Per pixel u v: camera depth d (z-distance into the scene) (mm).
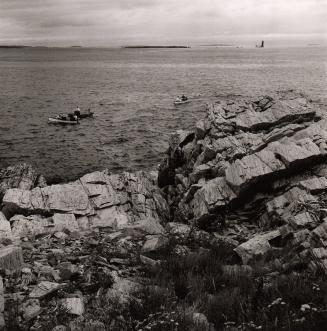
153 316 7180
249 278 8961
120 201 18969
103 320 7238
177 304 7809
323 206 13031
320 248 10000
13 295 8242
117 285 8867
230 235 14531
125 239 13094
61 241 13055
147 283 8961
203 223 15477
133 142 42031
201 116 56719
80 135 45656
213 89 90062
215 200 15523
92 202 18125
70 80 122000
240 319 7016
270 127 19859
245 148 18406
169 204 20531
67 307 7637
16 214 17172
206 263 10234
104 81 117438
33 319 7379
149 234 13773
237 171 15773
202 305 7668
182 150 22469
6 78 129375
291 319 6711
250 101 22719
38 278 9203
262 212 15211
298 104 20828
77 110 56469
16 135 45719
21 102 74312
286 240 12008
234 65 191125
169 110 62750
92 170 32844
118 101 74500
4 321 7105
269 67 168125
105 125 51344
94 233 14109
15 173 24125
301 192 14539
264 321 6785
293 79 106562
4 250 10109
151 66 197000
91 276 9328
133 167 33750
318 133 17500
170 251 11664
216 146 19109
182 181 20469
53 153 37906
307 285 8203
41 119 56062
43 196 18125
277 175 15523
